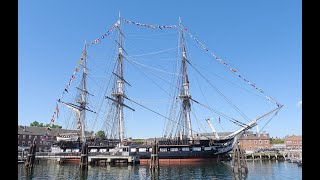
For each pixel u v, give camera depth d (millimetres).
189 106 74312
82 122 87125
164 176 42188
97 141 77250
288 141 125812
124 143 75875
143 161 66812
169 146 65375
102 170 51688
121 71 84438
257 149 109188
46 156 70312
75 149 76938
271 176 42031
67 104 77500
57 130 127562
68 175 44312
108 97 77312
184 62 77000
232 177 40438
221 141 65312
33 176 42750
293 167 58938
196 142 65250
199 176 41531
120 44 85688
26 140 112062
